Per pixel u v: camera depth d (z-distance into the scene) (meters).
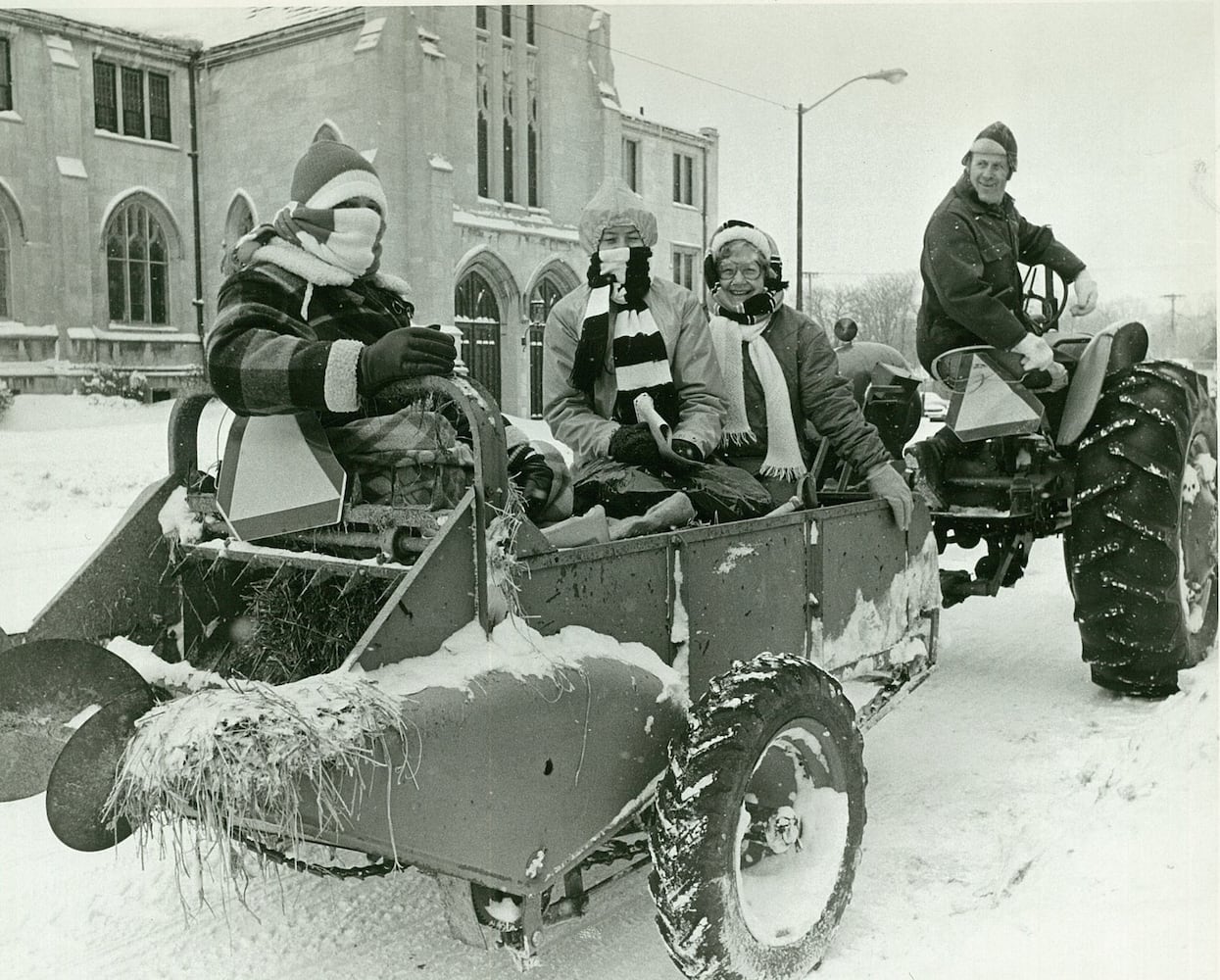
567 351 3.66
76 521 10.18
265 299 2.63
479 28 23.36
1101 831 3.13
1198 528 4.62
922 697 4.62
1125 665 4.34
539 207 24.70
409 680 2.03
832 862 2.63
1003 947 2.64
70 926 2.85
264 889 3.07
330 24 22.52
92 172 23.73
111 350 23.75
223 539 2.81
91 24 23.42
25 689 2.30
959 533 5.10
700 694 2.79
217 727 1.76
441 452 2.49
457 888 2.26
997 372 4.50
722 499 3.29
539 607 2.34
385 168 21.81
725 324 3.99
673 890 2.27
